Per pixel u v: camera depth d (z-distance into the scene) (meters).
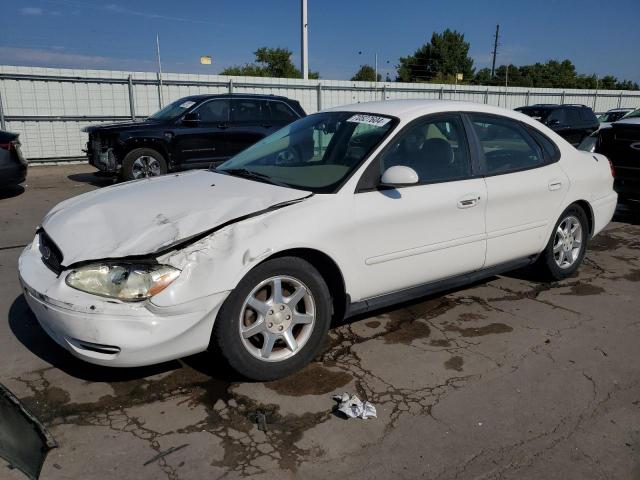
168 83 16.20
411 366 3.43
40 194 9.86
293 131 4.39
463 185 3.90
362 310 3.54
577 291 4.80
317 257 3.29
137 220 3.11
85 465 2.48
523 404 3.03
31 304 3.06
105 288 2.76
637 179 7.55
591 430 2.79
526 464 2.54
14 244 6.33
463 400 3.06
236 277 2.90
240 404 2.99
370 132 3.76
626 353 3.64
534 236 4.49
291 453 2.59
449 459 2.56
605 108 28.72
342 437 2.71
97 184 11.19
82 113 15.15
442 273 3.89
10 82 14.01
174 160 10.05
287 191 3.38
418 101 4.19
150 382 3.20
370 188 3.48
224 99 10.49
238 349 3.03
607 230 7.25
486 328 4.01
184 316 2.80
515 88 24.86
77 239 3.04
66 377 3.25
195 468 2.48
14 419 2.80
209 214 3.09
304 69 20.42
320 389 3.15
